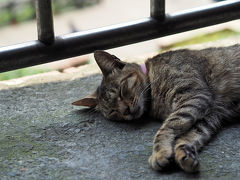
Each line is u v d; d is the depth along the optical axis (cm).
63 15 1157
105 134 366
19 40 1044
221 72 400
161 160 307
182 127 345
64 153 337
